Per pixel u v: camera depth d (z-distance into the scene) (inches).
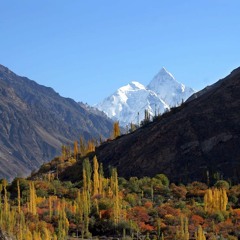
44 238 4156.0
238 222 4943.4
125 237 4601.4
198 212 5142.7
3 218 4303.6
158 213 5162.4
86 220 4901.6
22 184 6432.1
